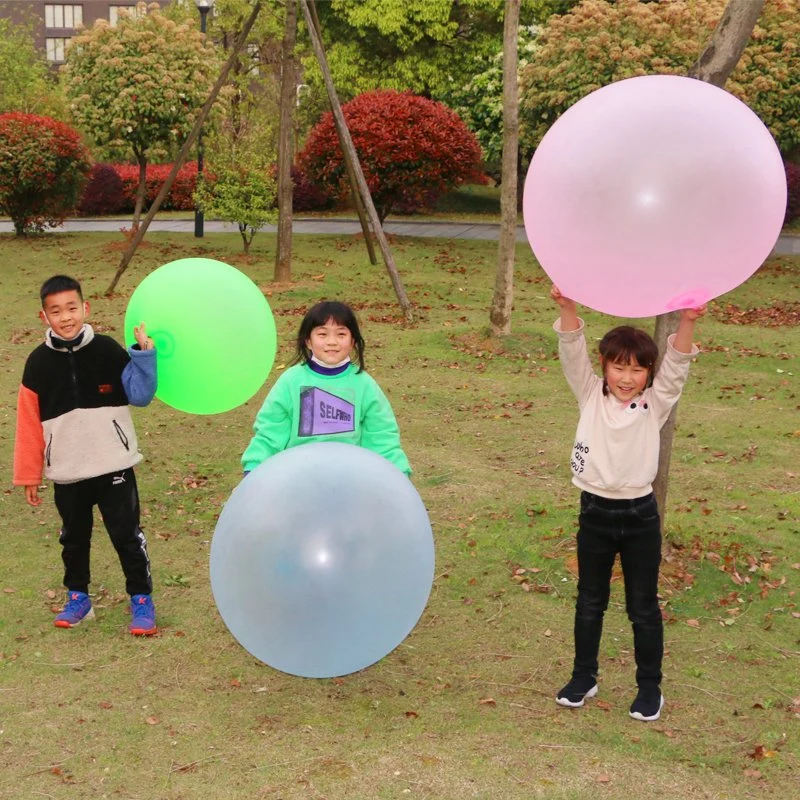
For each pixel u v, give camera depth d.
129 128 17.92
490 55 27.64
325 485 3.14
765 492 6.69
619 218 3.05
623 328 3.63
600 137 3.11
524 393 9.50
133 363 3.99
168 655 4.36
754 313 13.80
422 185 19.83
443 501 6.48
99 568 5.38
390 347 11.40
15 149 19.56
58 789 3.31
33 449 4.39
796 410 8.92
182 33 18.48
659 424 3.69
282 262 15.05
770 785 3.36
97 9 75.44
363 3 27.47
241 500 3.22
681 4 17.89
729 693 4.04
